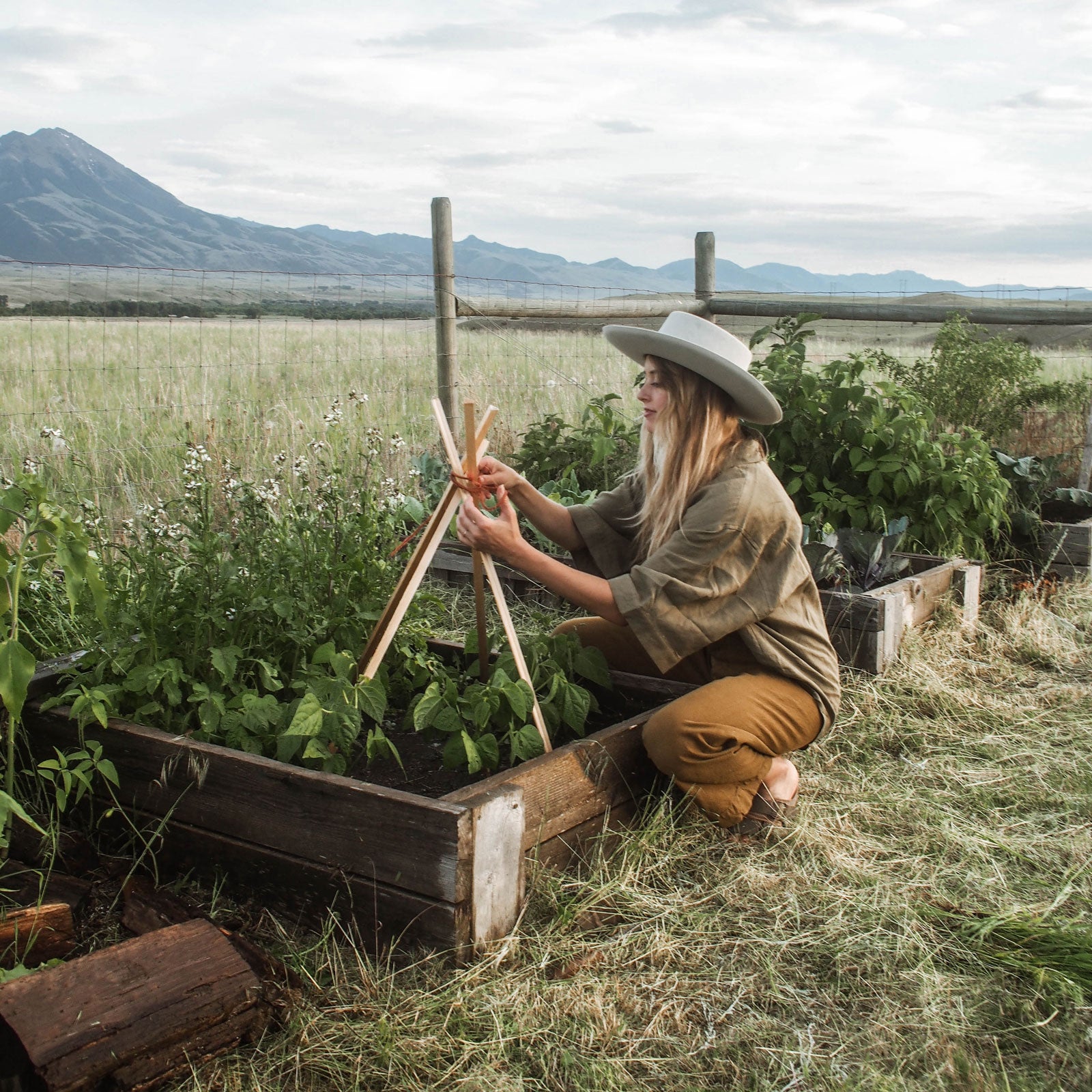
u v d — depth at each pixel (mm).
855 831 3027
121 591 3033
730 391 2938
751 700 2877
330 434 5996
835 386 5441
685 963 2412
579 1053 2102
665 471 2984
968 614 4840
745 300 8125
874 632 4086
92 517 3859
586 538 3379
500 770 2986
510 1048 2113
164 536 3227
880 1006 2273
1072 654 4664
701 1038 2172
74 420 6609
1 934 2270
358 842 2381
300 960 2338
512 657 3176
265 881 2549
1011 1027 2193
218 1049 2006
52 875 2611
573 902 2529
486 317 6504
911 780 3398
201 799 2633
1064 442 7449
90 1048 1849
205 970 2070
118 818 2805
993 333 7875
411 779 2945
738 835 2941
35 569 2656
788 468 5469
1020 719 3904
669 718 2834
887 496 5395
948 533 5379
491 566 2930
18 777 2955
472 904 2307
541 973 2322
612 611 2846
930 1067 2064
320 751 2676
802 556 3033
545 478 6293
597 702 3314
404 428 7359
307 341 12828
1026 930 2490
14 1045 1876
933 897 2672
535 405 8547
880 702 3926
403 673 3377
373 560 3453
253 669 3105
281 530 3434
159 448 6391
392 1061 2037
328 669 3150
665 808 2922
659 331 3029
